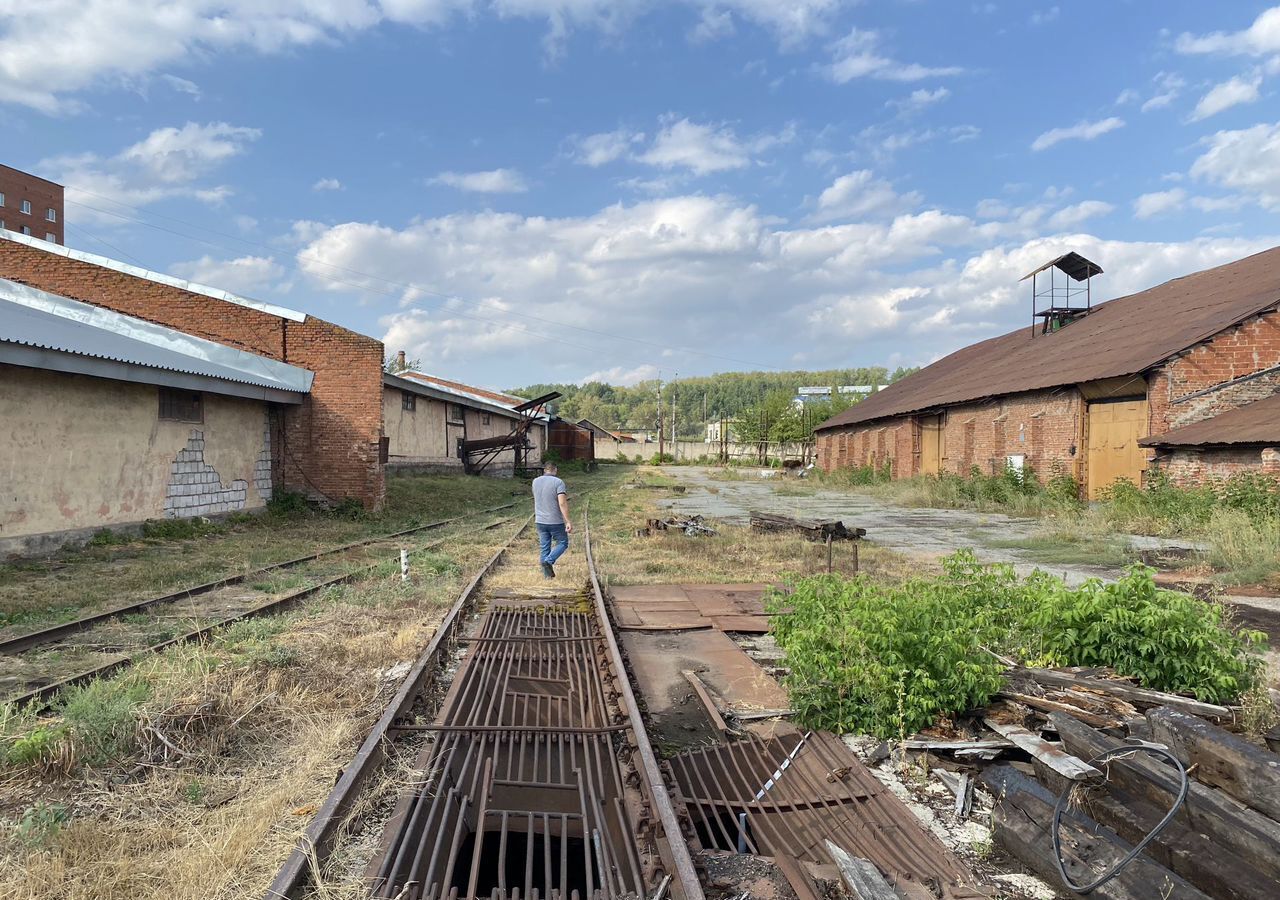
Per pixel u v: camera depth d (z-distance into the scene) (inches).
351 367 735.7
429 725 191.0
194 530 572.1
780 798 170.9
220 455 644.1
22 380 442.0
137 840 134.5
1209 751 139.3
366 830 138.9
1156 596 205.0
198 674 217.6
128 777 162.1
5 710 184.1
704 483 1637.6
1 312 472.4
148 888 119.3
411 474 1130.7
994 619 228.1
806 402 2945.4
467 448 1374.3
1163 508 631.2
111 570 413.7
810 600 231.0
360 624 299.3
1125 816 137.8
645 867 129.5
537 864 144.3
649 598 378.0
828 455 1962.4
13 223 2443.4
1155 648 199.2
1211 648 197.0
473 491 1080.8
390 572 412.5
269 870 122.9
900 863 137.7
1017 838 139.6
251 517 666.8
